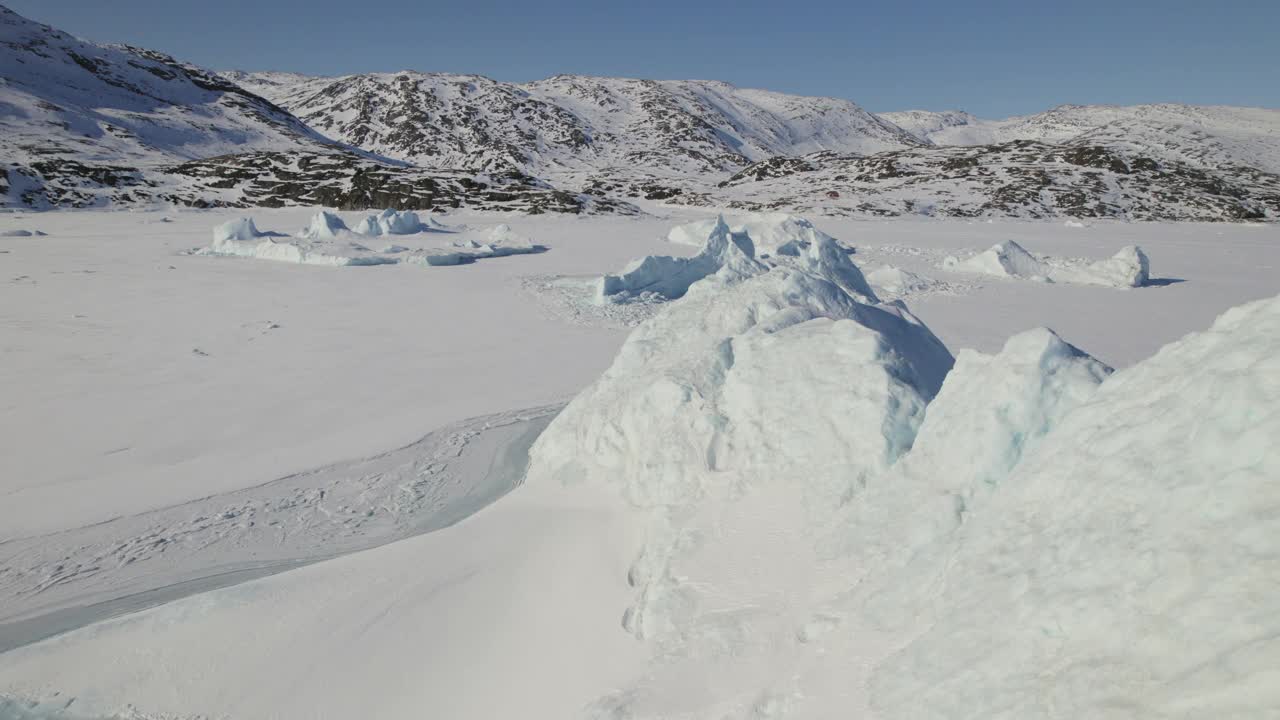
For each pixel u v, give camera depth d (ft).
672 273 93.91
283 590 25.43
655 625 18.15
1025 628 11.38
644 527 23.31
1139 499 11.48
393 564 26.45
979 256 113.19
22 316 80.69
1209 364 12.19
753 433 22.95
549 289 99.76
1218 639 8.86
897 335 31.53
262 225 180.55
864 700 12.69
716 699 14.87
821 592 16.52
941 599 13.62
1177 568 10.00
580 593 21.80
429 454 44.50
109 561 32.50
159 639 23.25
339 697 20.02
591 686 17.61
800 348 24.26
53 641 23.73
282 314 84.23
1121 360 64.69
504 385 58.34
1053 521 12.91
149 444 46.75
